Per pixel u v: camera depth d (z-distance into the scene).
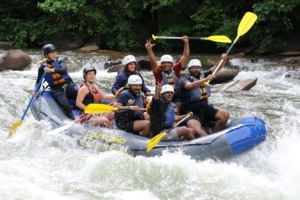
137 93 8.45
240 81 15.02
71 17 24.20
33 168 7.65
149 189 7.17
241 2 22.62
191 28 23.55
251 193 6.96
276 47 21.16
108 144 8.29
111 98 9.24
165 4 22.42
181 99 8.88
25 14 25.94
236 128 8.05
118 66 17.66
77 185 7.16
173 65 9.36
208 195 6.93
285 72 17.42
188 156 7.77
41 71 9.72
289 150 8.69
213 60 19.97
